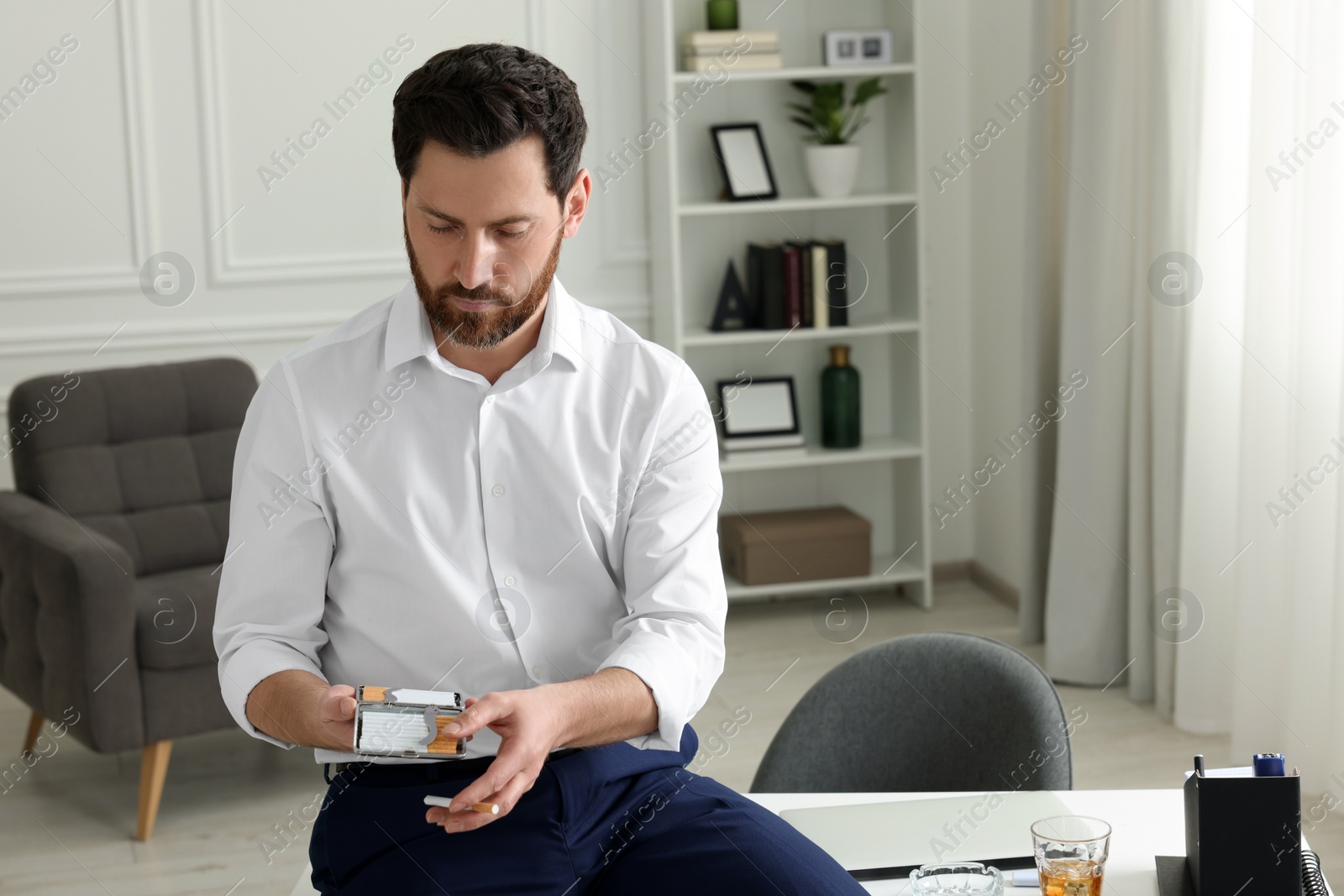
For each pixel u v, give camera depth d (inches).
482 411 50.9
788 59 162.6
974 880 46.2
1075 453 132.9
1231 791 47.4
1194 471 119.0
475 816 41.9
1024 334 142.6
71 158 146.9
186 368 131.0
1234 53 114.7
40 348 149.2
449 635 50.6
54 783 118.2
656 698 46.8
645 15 157.3
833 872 47.1
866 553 160.9
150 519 125.1
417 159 45.8
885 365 169.8
